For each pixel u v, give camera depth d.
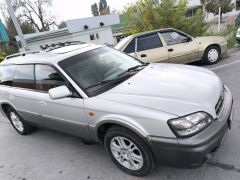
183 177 2.78
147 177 2.89
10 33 40.84
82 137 3.41
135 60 4.07
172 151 2.39
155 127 2.44
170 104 2.50
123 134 2.73
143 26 10.41
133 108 2.59
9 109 4.74
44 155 3.94
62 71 3.30
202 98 2.59
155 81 3.05
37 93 3.74
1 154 4.32
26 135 4.87
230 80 5.60
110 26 27.86
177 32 7.11
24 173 3.58
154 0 10.33
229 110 2.75
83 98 3.06
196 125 2.35
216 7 29.78
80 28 26.55
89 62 3.53
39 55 3.89
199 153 2.29
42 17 43.84
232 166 2.77
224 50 7.47
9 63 4.43
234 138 3.26
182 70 3.41
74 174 3.29
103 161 3.42
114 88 3.06
